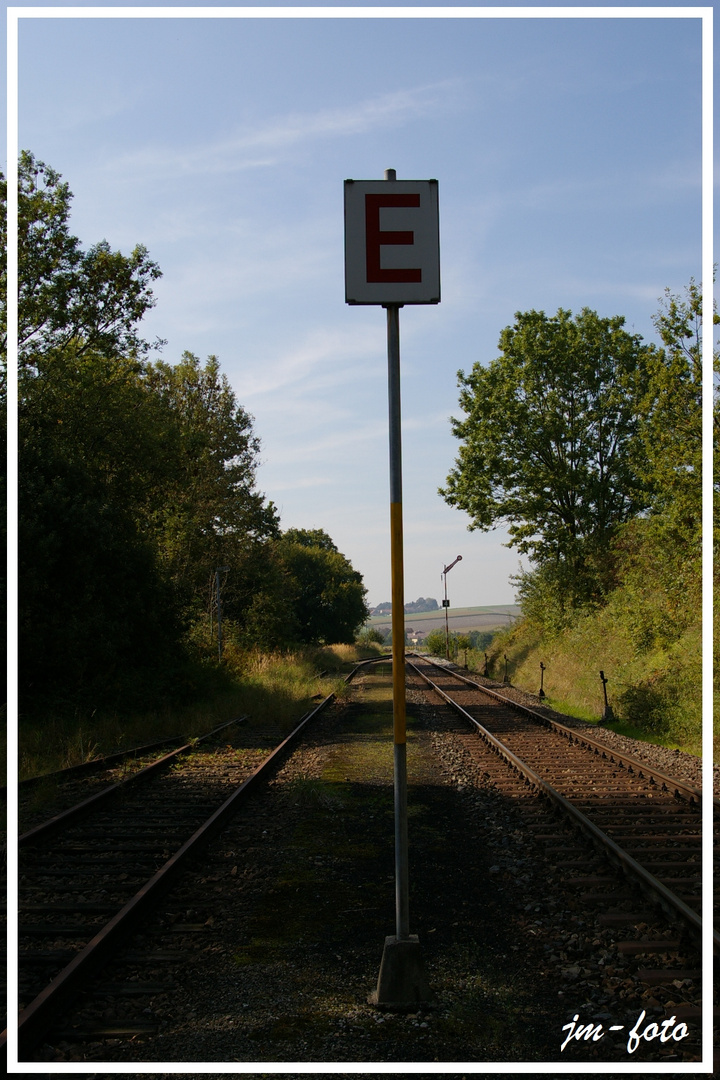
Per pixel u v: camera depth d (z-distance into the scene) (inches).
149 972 215.3
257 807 410.0
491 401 1344.7
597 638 1029.2
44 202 884.6
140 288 948.6
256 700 900.0
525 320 1376.7
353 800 425.7
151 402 991.6
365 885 291.1
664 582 895.1
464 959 226.2
